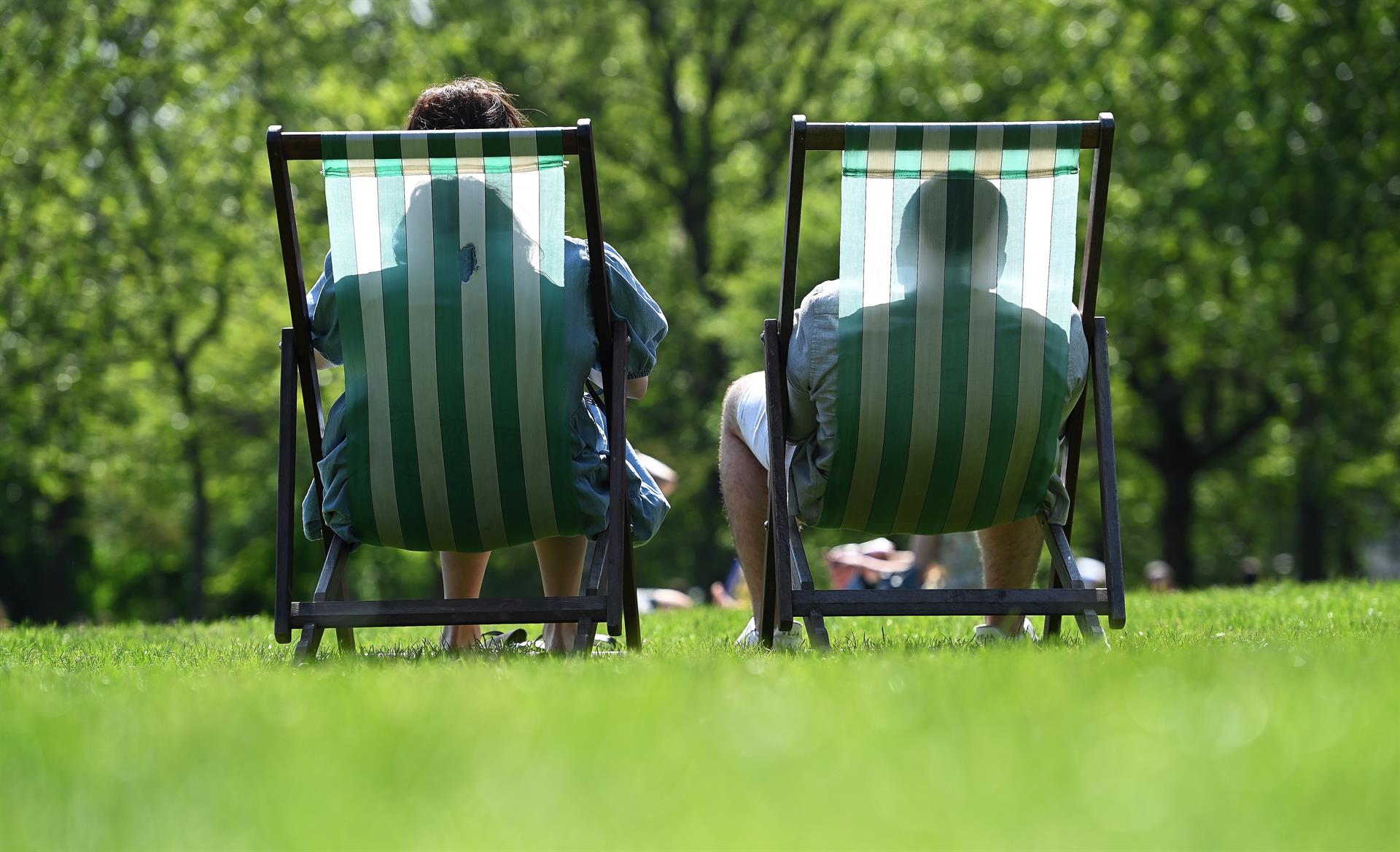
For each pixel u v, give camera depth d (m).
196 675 12.32
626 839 5.73
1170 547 86.31
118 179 74.00
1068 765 6.80
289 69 78.38
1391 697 8.51
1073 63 75.81
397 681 10.23
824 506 14.51
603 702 8.69
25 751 7.85
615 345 14.35
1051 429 14.05
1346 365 70.94
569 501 14.11
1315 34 68.25
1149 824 5.78
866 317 13.73
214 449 91.38
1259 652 11.61
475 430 13.69
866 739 7.52
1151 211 71.62
